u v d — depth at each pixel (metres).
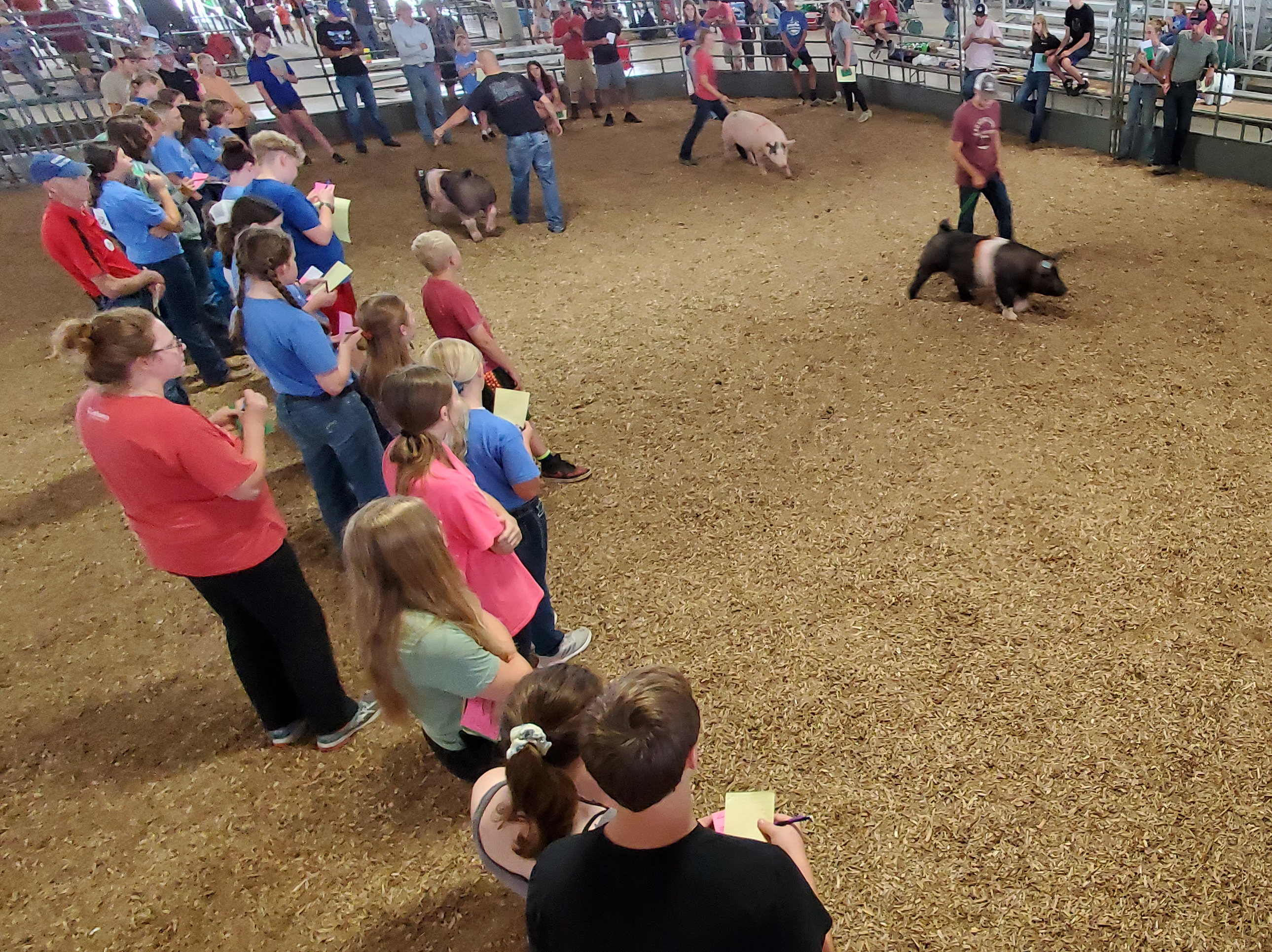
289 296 3.91
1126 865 3.01
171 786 3.69
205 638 4.57
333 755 3.76
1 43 12.85
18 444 6.54
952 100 13.16
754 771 3.49
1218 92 9.41
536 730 1.80
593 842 1.57
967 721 3.59
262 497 3.26
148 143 6.25
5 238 10.56
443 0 18.41
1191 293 6.98
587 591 4.59
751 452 5.63
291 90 12.63
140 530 3.14
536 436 5.32
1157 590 4.14
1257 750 3.34
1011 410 5.72
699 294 8.18
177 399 6.28
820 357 6.70
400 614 2.41
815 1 18.19
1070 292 7.25
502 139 13.70
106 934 3.12
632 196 11.24
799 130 13.62
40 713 4.14
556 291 8.68
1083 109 11.20
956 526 4.72
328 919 3.12
